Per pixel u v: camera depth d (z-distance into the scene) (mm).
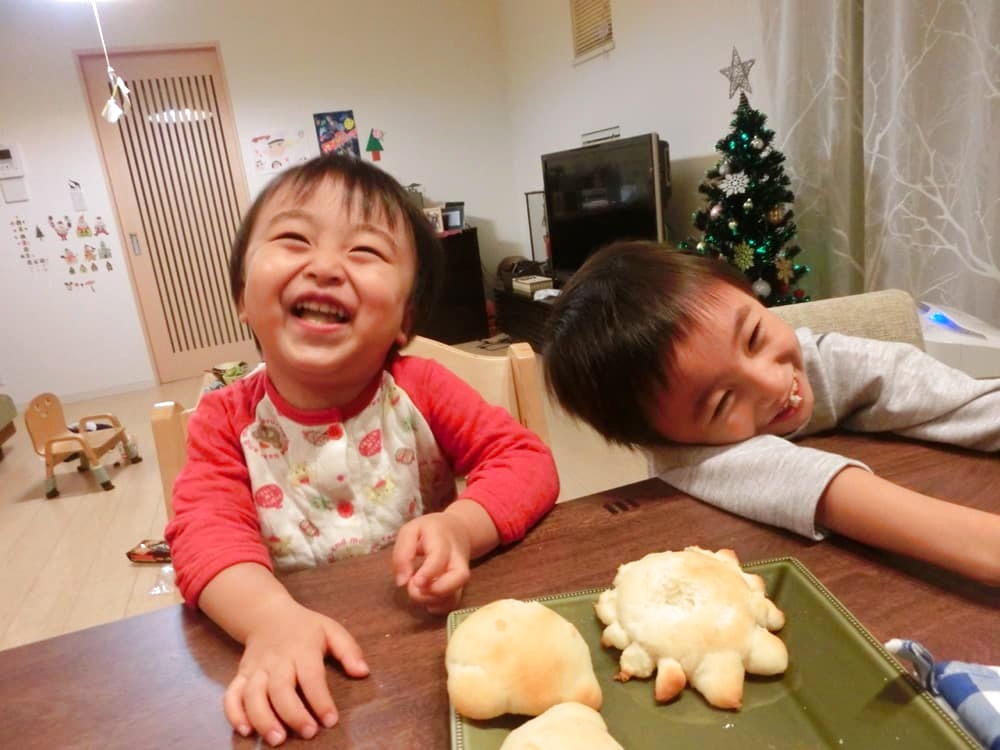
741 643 372
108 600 1854
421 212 738
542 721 324
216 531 560
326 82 4410
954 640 390
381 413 724
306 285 576
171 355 4434
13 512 2523
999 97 1588
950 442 641
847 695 339
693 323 581
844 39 1966
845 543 504
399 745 362
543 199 4395
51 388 4211
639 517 583
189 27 4074
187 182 4258
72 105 3957
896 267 1913
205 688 428
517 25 4418
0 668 464
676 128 3045
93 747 385
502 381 923
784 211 2150
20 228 3992
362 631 464
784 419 642
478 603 482
